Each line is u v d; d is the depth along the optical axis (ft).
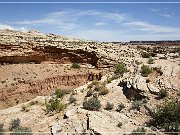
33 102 102.68
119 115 72.95
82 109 76.54
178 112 67.21
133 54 211.20
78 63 188.96
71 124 68.54
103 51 199.82
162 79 90.43
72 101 91.97
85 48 196.75
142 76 95.45
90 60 189.16
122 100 85.56
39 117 82.53
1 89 132.05
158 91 81.56
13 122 76.43
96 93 94.58
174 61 117.39
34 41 199.62
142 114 73.26
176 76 92.89
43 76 157.07
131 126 66.85
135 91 84.69
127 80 94.68
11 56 177.99
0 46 178.60
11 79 149.18
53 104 86.38
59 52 190.90
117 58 187.11
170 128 63.36
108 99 87.76
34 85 145.48
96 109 77.97
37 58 186.91
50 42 209.26
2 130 72.33
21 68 169.89
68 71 170.71
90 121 67.26
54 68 175.83
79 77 164.66
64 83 159.12
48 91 148.97
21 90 138.92
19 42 187.32
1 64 175.83
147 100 79.10
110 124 67.46
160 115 67.67
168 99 74.54
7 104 127.75
